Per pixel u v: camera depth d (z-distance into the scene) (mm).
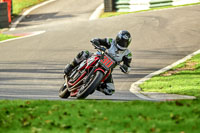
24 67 62156
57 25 111938
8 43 87625
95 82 30656
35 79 52312
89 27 99875
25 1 155125
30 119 23391
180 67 59406
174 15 103625
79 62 33906
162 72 56656
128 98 37656
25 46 82688
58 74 56094
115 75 55625
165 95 39438
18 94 40562
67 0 155375
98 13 129500
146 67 61219
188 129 20156
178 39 81062
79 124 21906
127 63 32562
